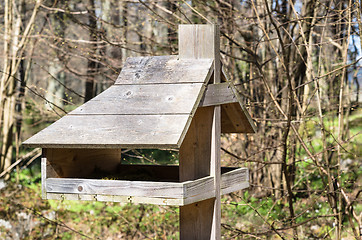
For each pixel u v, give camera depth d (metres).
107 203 8.26
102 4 8.01
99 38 6.68
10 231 7.43
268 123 7.07
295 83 7.11
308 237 6.20
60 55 7.29
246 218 7.06
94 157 3.65
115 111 3.08
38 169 11.19
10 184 9.77
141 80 3.28
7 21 8.97
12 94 9.62
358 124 9.81
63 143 2.93
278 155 7.41
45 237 7.27
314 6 5.96
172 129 2.81
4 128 9.87
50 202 8.66
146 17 7.49
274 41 7.27
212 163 3.36
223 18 6.49
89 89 9.47
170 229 6.97
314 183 7.78
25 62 12.16
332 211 5.30
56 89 13.72
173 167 3.80
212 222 3.39
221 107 3.83
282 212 7.23
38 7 8.37
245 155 7.48
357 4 4.46
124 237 7.12
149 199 2.95
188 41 3.38
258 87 7.33
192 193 3.01
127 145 2.77
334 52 6.93
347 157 7.67
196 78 3.17
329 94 6.86
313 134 8.73
